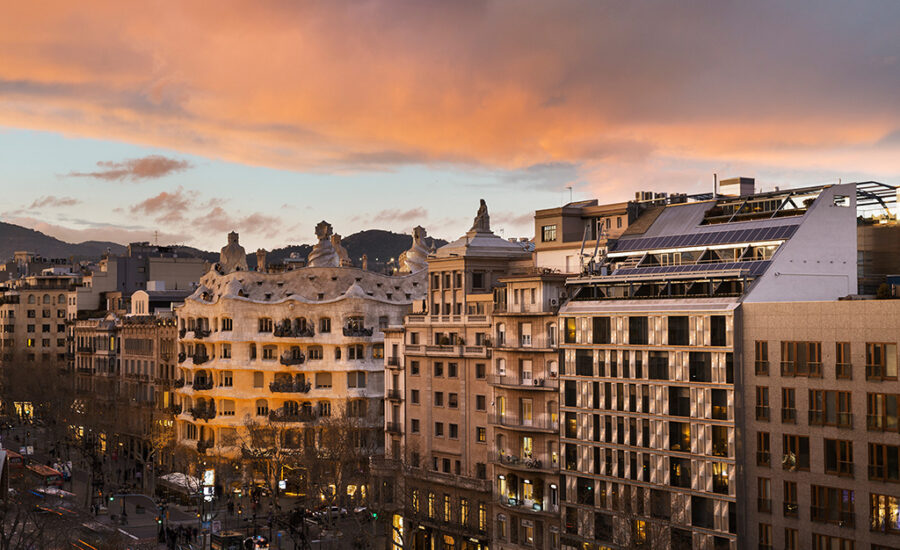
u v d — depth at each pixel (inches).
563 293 4613.7
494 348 4788.4
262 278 6845.5
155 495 6496.1
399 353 5487.2
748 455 3740.2
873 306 3383.4
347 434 5570.9
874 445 3358.8
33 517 4197.8
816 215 3993.6
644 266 4370.1
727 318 3799.2
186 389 6904.5
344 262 7485.2
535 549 4547.2
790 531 3595.0
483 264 5206.7
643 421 4099.4
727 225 4234.7
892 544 3287.4
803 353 3582.7
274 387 6412.4
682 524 3919.8
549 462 4525.1
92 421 7372.1
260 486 6269.7
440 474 5054.1
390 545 5152.6
